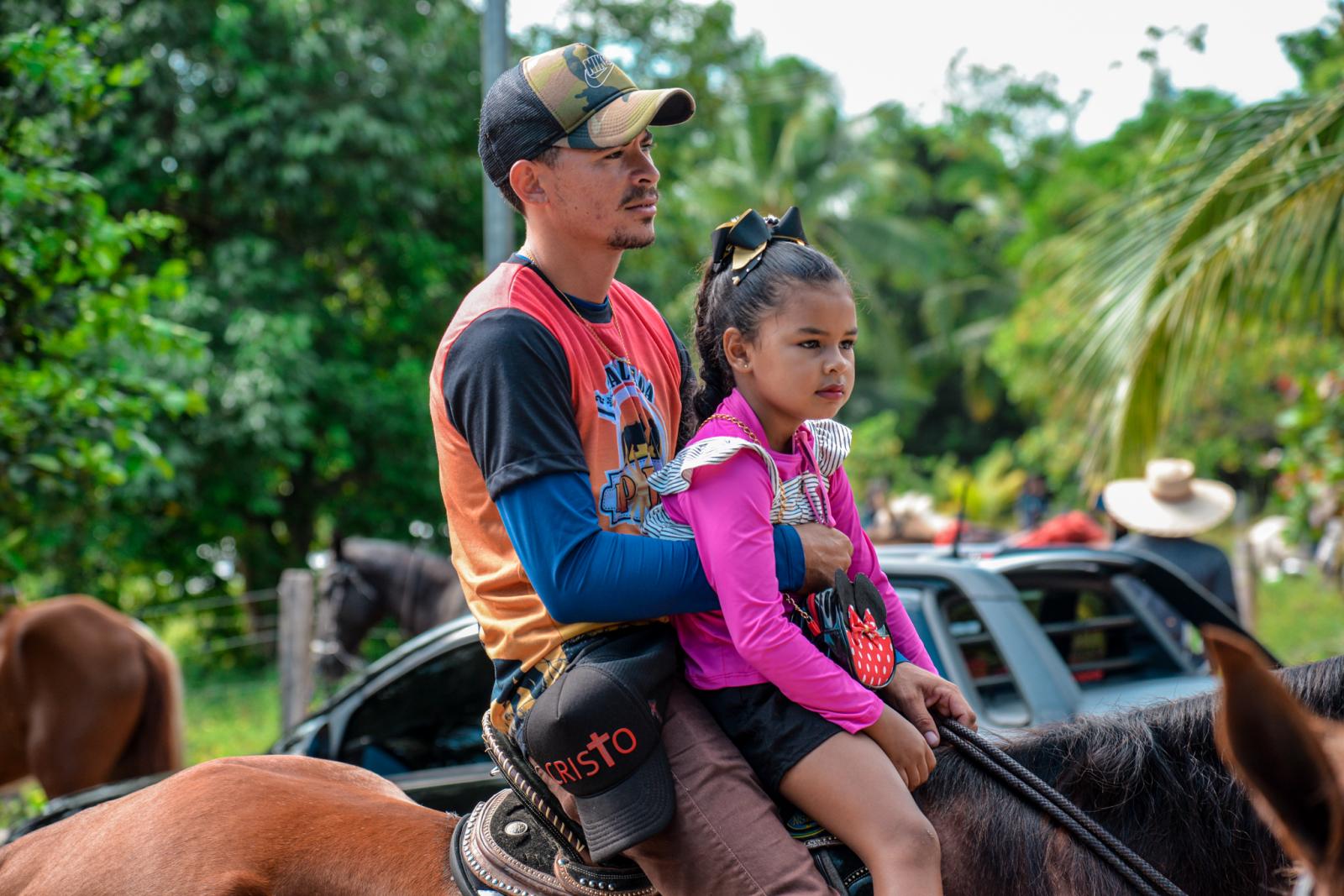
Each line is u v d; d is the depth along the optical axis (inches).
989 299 1133.7
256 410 370.6
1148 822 69.8
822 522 73.8
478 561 74.7
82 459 209.9
